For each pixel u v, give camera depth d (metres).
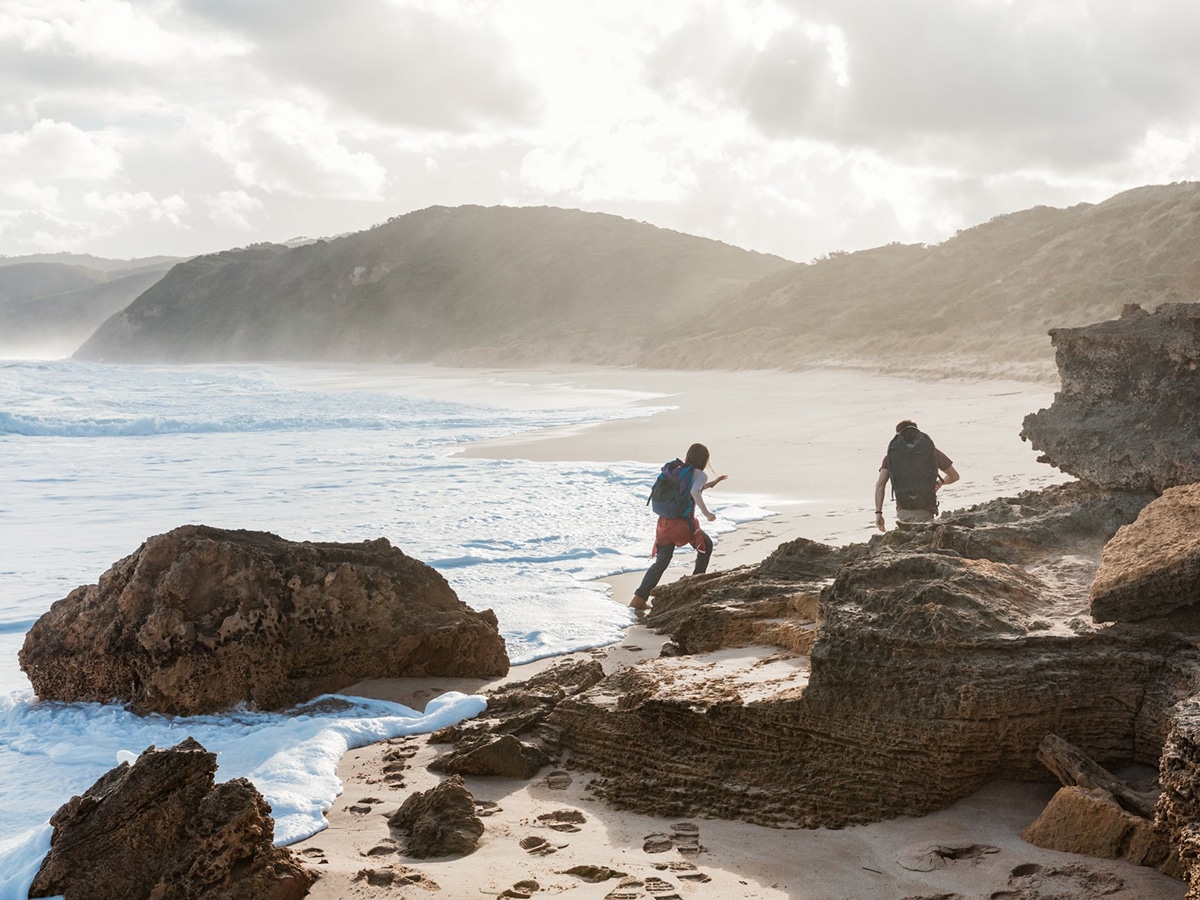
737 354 65.25
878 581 5.18
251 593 6.68
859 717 4.45
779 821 4.34
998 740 4.29
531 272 142.00
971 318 57.97
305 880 3.83
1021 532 5.99
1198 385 6.20
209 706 6.42
